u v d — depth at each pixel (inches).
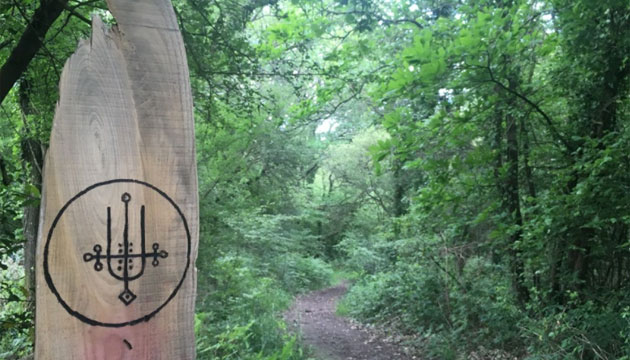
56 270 45.1
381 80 263.9
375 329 385.7
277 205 510.0
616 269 250.7
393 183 516.1
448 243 358.0
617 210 199.8
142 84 49.2
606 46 219.3
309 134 584.4
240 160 326.3
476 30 196.9
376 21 258.7
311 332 374.0
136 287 47.4
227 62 204.7
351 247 607.5
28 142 194.2
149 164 48.8
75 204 46.1
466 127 228.7
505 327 280.7
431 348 312.7
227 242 334.3
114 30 49.2
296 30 255.6
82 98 47.1
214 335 242.7
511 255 291.6
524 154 276.2
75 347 45.3
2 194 120.3
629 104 226.7
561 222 214.1
